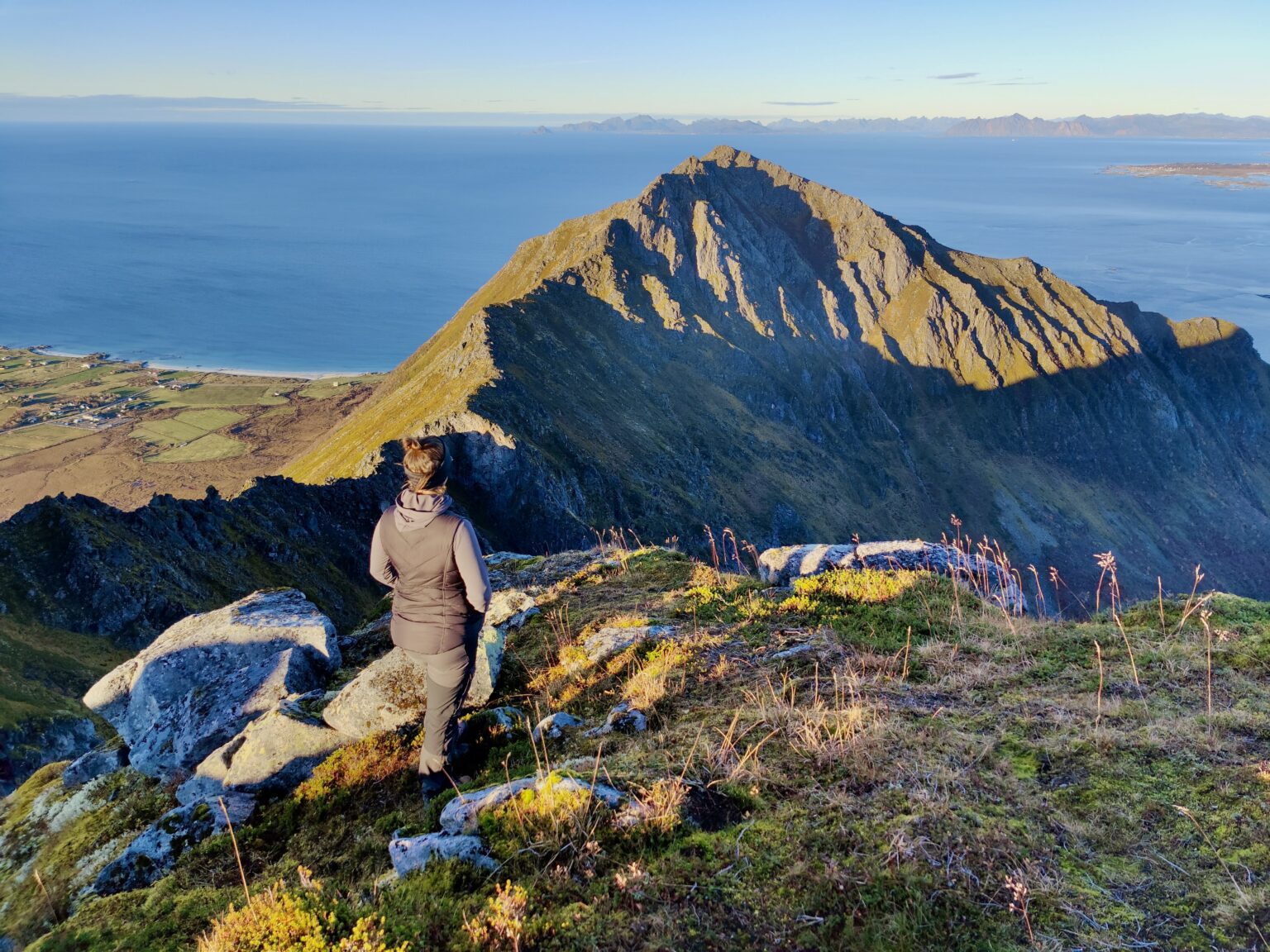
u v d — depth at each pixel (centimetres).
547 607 1080
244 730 844
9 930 659
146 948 495
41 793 911
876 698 639
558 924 403
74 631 6253
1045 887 410
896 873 421
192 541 7662
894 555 1151
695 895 415
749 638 820
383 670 778
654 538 12394
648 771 540
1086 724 567
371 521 9588
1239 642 680
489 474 11038
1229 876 408
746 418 19325
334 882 532
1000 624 816
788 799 499
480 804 532
